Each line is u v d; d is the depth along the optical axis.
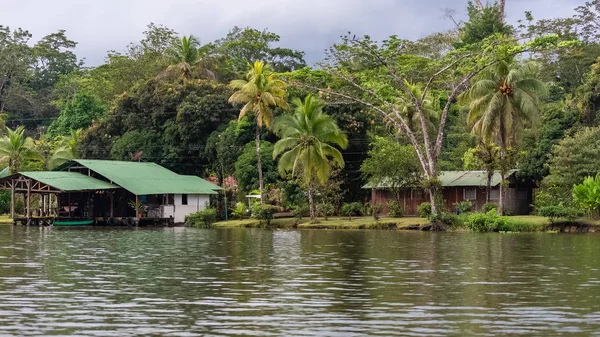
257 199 71.56
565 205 56.31
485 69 60.41
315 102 62.97
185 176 75.38
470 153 69.75
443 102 84.06
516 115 59.19
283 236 49.44
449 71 78.88
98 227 65.75
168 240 44.81
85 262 29.70
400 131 68.19
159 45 103.81
